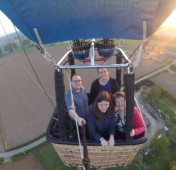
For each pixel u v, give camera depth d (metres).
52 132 6.42
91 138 6.11
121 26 5.07
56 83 5.41
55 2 4.92
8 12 5.15
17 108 58.34
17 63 79.31
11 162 41.81
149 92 57.44
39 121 52.88
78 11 4.98
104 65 5.31
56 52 42.41
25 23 5.15
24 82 69.94
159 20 4.96
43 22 5.11
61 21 5.09
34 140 46.72
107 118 6.14
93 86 7.86
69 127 6.30
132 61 5.37
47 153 41.91
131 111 5.45
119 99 6.15
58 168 38.03
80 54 6.19
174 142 42.09
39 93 63.34
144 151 39.94
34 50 84.19
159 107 52.53
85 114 6.61
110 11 4.95
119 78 8.27
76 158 6.32
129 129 5.68
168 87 62.09
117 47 7.16
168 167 37.94
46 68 74.75
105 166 6.54
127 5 4.88
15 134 49.41
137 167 37.31
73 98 6.49
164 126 46.53
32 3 4.96
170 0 4.77
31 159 41.62
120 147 5.89
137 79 65.38
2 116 55.84
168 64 73.00
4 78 73.88
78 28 5.18
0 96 64.50
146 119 48.59
